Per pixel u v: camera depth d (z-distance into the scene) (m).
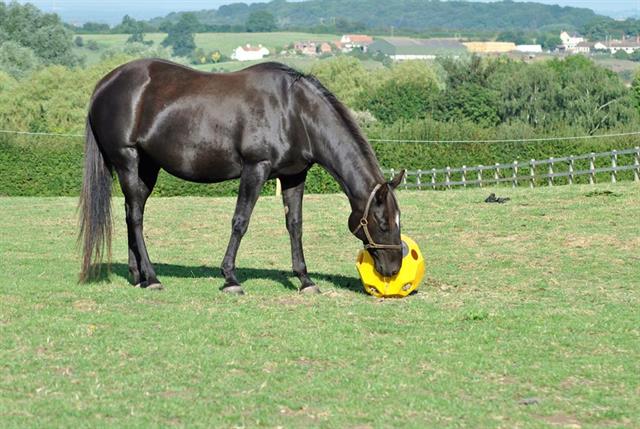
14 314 10.38
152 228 21.61
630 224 20.03
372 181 11.34
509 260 15.85
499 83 71.56
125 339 9.38
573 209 22.70
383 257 11.38
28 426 6.86
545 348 9.35
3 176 39.62
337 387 7.98
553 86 68.44
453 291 12.70
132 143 11.92
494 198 25.31
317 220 22.81
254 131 11.45
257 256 17.03
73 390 7.75
